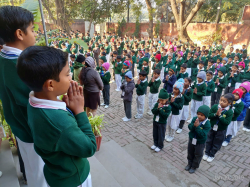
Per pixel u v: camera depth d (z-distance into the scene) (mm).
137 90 5988
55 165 1109
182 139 5145
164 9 26000
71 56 8062
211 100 6969
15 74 1266
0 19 1287
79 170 1182
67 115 996
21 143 1581
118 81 8664
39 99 969
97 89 4621
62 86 994
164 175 3865
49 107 959
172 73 7086
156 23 22938
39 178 1622
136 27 23406
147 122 5988
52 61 908
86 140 1018
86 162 1293
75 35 18672
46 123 940
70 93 1108
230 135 4840
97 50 12906
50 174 1184
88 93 4590
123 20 24234
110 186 2348
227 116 3959
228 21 23781
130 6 23328
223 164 4223
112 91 8734
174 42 16703
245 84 5027
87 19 21703
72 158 1119
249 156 4516
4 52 1316
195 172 3953
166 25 22219
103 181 2424
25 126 1435
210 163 4250
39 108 959
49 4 20141
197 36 20250
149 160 4297
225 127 4066
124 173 3033
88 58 4539
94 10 20875
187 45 15727
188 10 24078
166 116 4230
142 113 6219
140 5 22016
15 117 1422
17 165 2506
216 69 8414
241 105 4559
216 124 4098
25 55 924
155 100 6285
